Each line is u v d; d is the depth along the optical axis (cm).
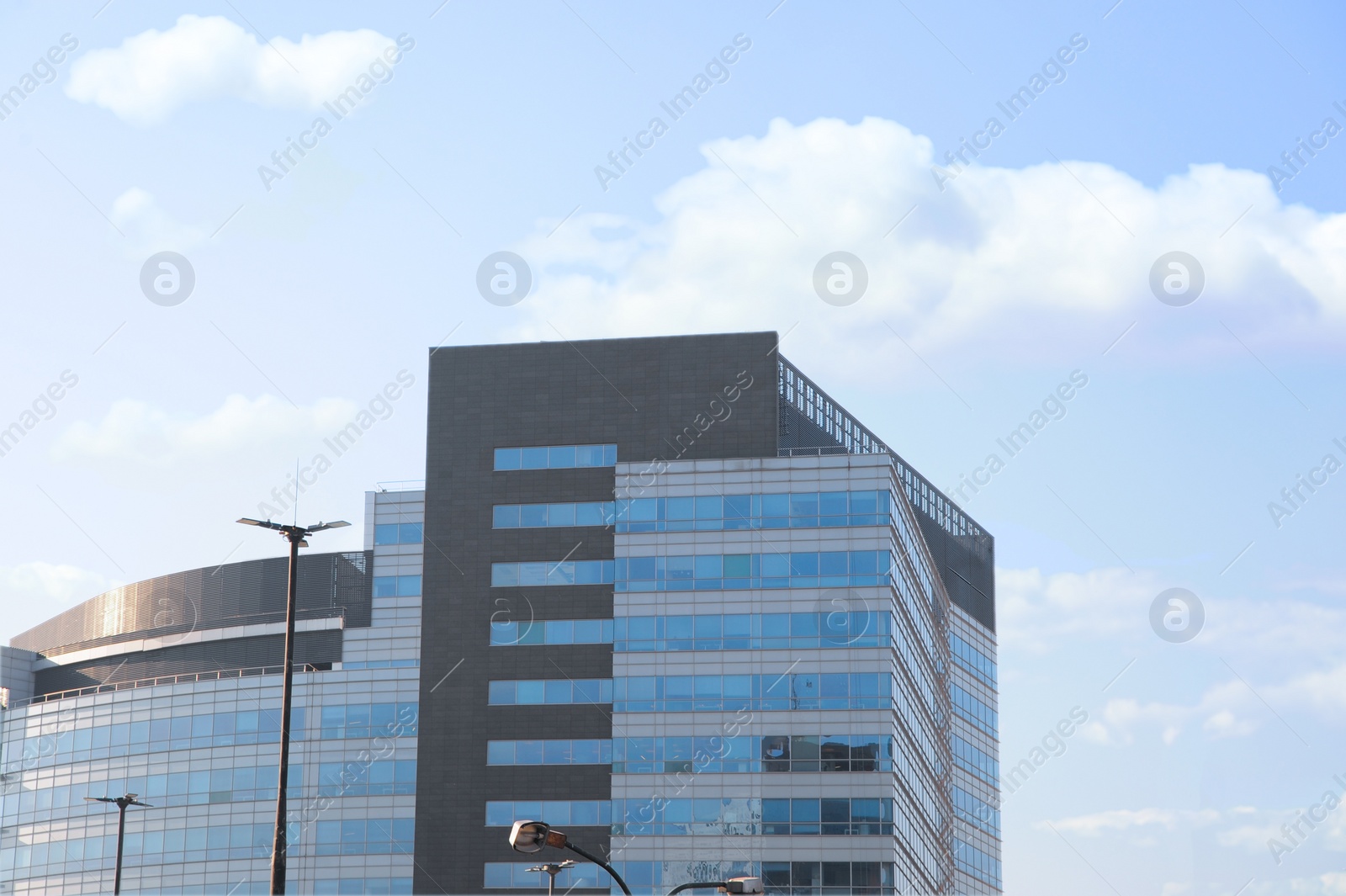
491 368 12044
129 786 14012
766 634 11131
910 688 12000
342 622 13912
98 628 15638
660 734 11094
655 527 11488
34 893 14262
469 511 11812
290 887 12744
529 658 11475
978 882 17225
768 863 10719
